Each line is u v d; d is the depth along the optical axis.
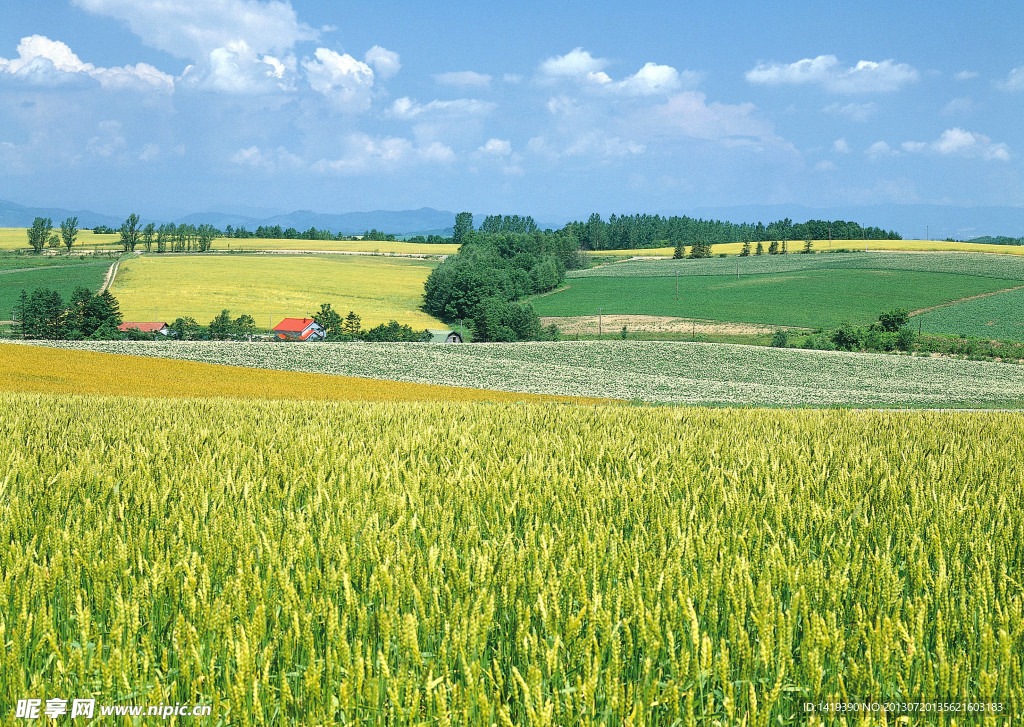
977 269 120.81
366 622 3.88
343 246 172.88
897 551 5.17
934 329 85.25
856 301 101.62
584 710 3.08
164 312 94.12
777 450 9.95
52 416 13.35
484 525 5.79
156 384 34.94
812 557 5.04
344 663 3.34
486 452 9.52
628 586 4.02
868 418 15.86
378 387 40.50
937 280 113.25
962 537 5.37
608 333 90.62
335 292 112.94
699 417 15.59
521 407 18.12
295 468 7.74
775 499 6.51
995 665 3.52
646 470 7.80
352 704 3.11
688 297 110.38
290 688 3.47
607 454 9.11
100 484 6.94
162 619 4.06
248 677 3.20
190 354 50.72
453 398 38.78
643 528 5.33
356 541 4.93
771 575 4.44
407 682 3.20
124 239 148.38
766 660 3.42
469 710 3.12
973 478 7.91
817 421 14.82
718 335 87.12
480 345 69.31
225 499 6.07
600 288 123.44
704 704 3.45
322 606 3.79
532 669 3.08
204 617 3.75
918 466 8.74
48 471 7.34
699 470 8.09
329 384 39.81
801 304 101.31
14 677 3.22
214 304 99.81
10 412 14.01
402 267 138.62
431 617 3.78
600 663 3.41
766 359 65.44
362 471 7.25
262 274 121.75
